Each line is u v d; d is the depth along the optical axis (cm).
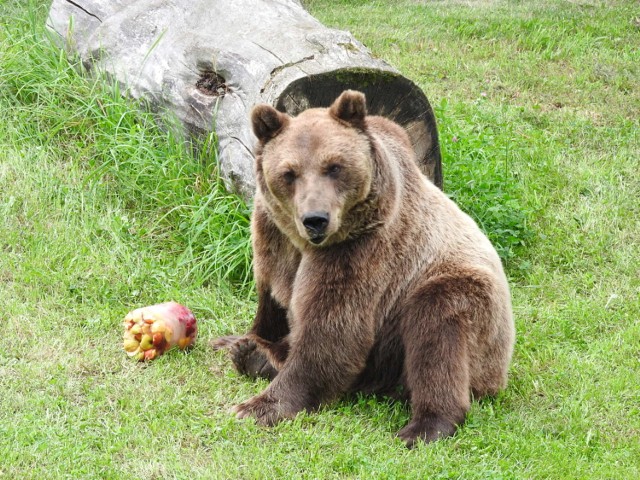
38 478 618
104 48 1157
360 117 732
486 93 1491
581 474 674
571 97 1479
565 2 1888
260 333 832
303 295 740
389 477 645
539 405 797
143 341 809
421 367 730
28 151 1095
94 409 720
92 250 974
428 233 770
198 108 1058
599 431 748
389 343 767
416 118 1002
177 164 1062
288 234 746
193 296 937
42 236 984
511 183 1174
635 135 1341
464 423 730
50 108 1142
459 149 1198
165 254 996
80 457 646
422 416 724
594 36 1708
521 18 1783
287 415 725
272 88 943
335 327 729
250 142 988
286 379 738
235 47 1033
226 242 993
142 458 657
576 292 1031
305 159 704
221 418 721
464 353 732
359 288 733
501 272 815
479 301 745
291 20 1068
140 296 931
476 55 1638
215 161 1052
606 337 932
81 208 1030
